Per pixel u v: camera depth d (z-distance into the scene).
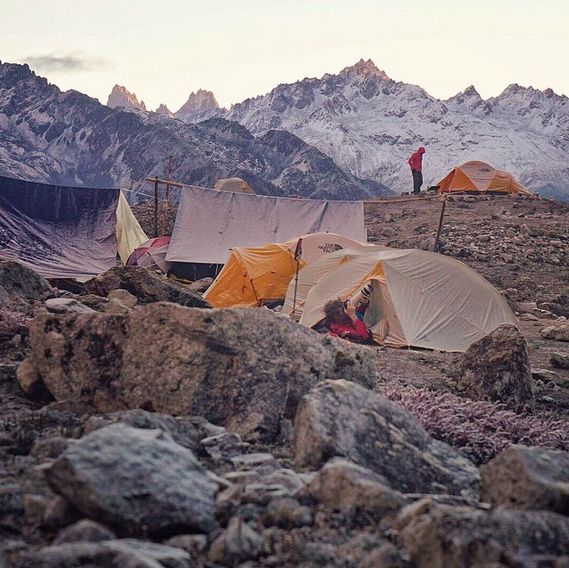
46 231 26.92
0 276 16.81
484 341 14.02
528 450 6.45
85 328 9.34
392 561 5.00
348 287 21.80
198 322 8.84
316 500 6.17
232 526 5.51
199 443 7.71
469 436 10.06
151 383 8.91
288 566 5.21
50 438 7.55
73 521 5.58
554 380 16.31
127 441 5.94
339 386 7.62
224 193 32.56
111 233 27.09
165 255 31.97
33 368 9.59
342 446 7.16
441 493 7.08
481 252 39.44
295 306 23.83
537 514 5.05
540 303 31.25
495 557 4.70
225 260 31.89
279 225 32.56
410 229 47.16
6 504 5.90
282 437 8.55
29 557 4.70
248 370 8.80
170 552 5.00
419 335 20.86
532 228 44.94
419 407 10.72
